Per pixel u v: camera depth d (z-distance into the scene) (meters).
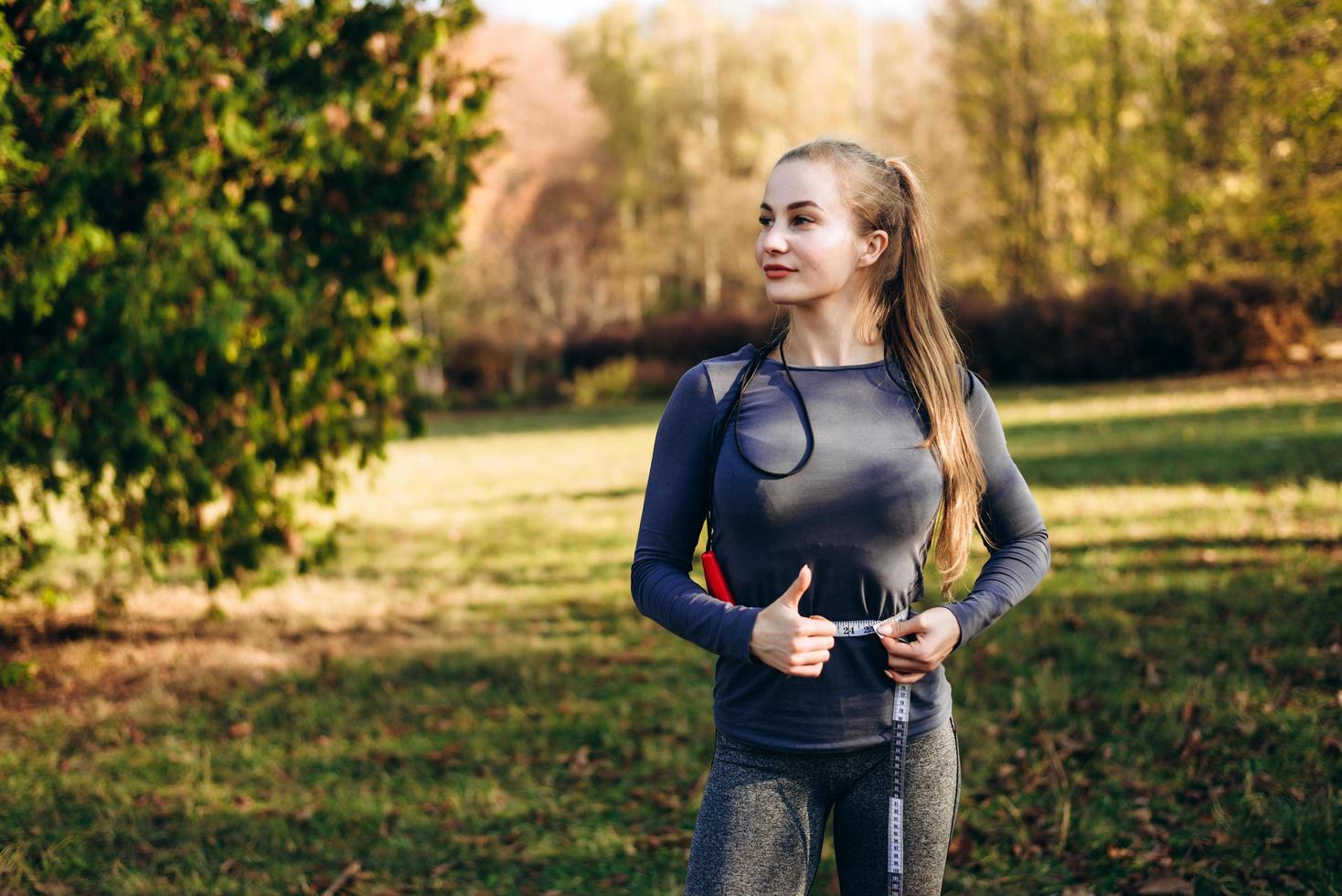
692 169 40.03
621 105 43.91
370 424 6.36
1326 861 3.13
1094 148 26.53
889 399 1.82
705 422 1.86
